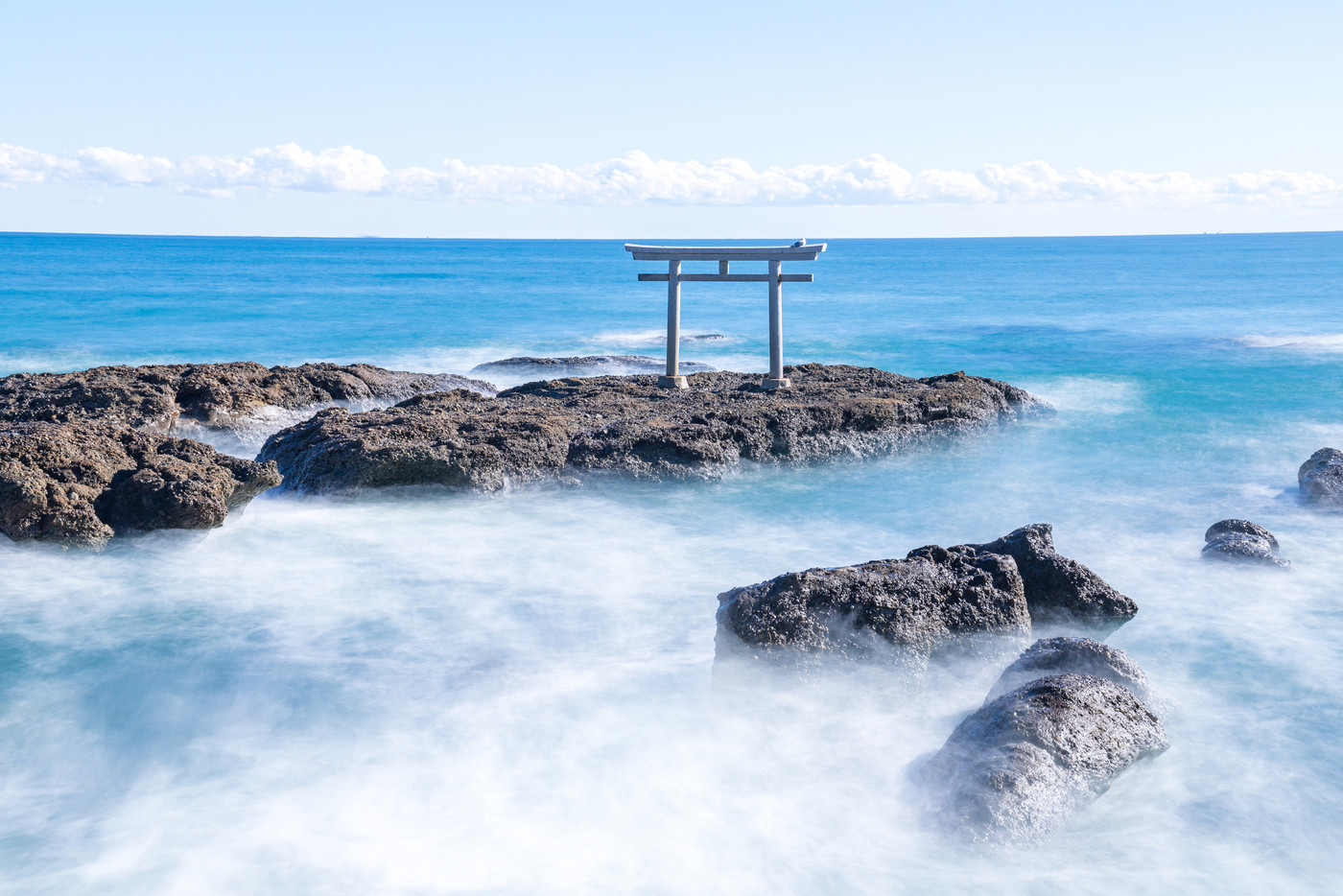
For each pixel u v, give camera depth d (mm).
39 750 6547
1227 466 14977
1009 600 7793
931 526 11844
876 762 6359
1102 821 5633
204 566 9797
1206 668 7707
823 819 5727
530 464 12414
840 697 6949
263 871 5273
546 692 7297
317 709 7090
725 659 7184
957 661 7492
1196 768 6230
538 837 5574
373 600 9086
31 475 9344
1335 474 12391
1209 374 26016
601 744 6562
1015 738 5695
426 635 8344
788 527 11734
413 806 5895
